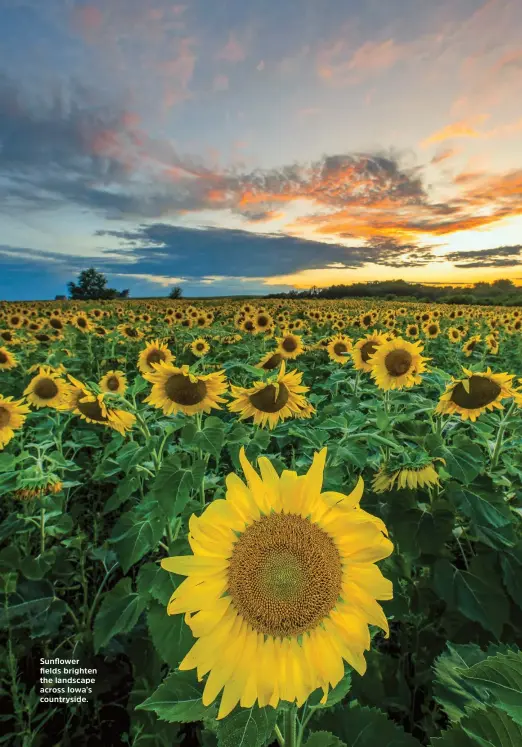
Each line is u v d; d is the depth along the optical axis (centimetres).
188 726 295
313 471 141
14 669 277
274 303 4559
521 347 1442
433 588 295
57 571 373
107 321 1981
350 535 134
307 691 129
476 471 287
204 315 1897
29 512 396
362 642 130
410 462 296
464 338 1684
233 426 412
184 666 131
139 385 385
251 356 901
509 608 284
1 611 328
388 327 1791
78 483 398
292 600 133
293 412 432
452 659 199
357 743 196
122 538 303
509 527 291
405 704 273
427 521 302
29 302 5316
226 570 139
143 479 438
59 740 300
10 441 611
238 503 141
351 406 467
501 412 382
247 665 131
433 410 388
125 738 271
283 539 137
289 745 148
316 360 1066
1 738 267
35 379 687
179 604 134
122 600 298
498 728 113
